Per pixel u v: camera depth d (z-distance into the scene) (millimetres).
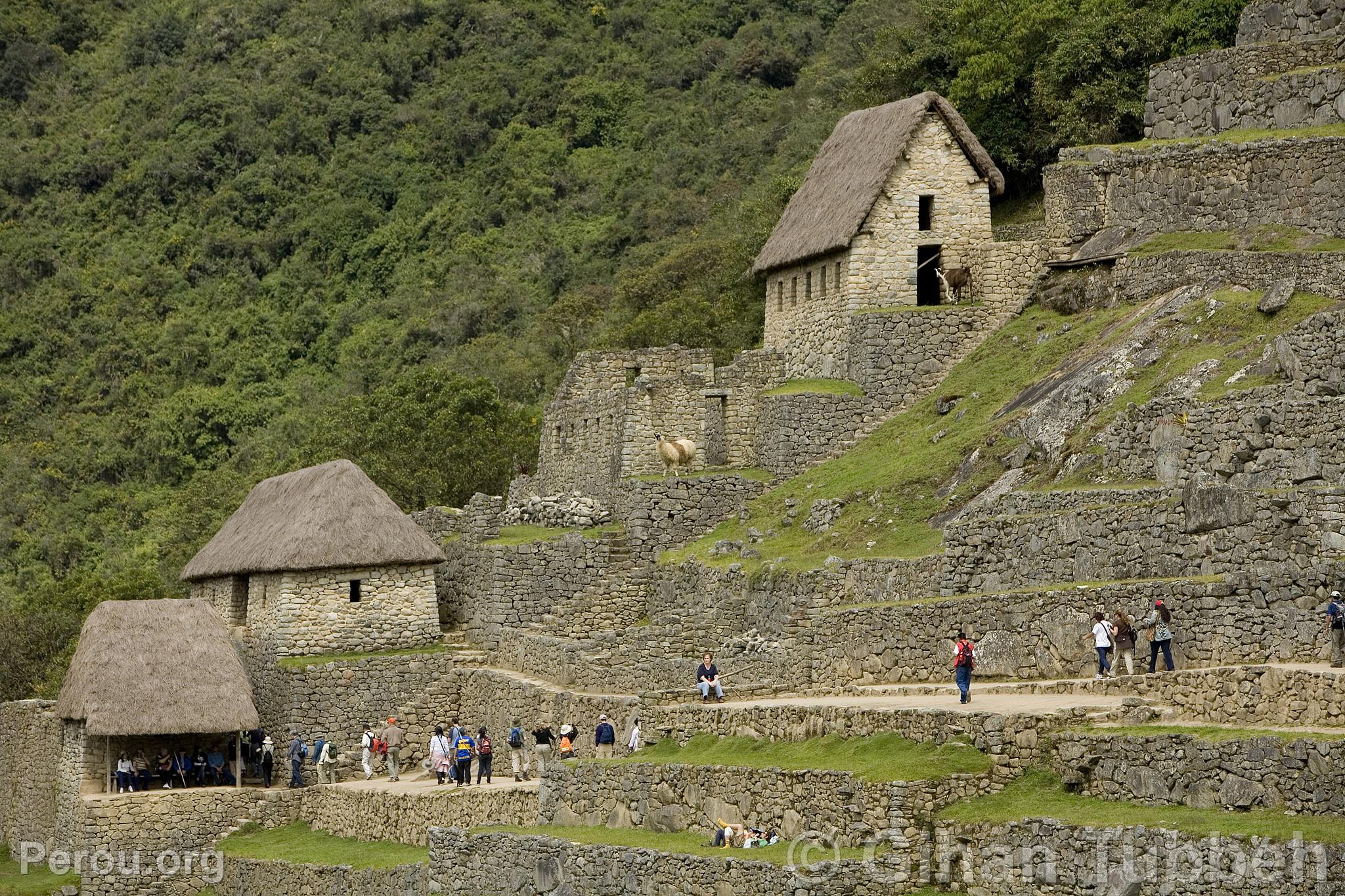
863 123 114438
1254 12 107688
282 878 91062
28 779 109250
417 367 197000
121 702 99688
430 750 100625
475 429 136625
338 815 96188
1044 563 79750
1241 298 89562
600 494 112250
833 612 83438
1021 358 100312
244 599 108875
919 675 79438
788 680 85188
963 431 96312
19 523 195125
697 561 99188
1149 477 82500
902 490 93812
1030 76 125438
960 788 62781
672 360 114812
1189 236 100500
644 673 90750
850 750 68000
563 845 71625
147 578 142000
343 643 104188
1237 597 67812
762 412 109250
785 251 112875
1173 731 60188
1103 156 105062
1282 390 79250
